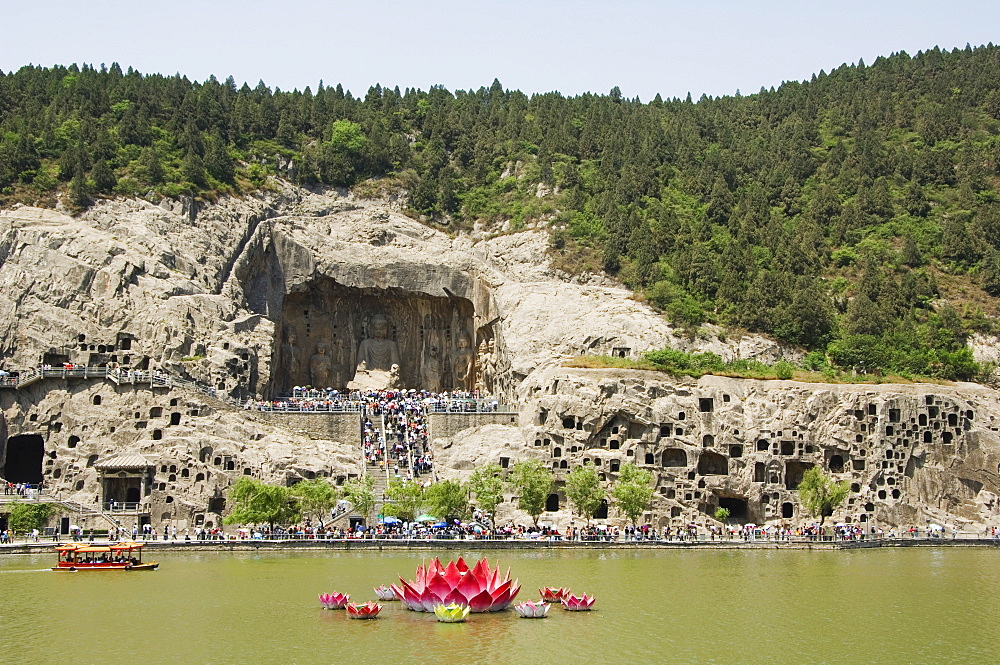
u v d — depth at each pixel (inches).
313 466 5723.4
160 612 3048.7
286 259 7268.7
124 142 7864.2
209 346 6378.0
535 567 4210.1
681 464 6063.0
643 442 6003.9
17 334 6205.7
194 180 7455.7
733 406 6122.1
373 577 3799.2
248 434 5876.0
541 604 2984.7
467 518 5487.2
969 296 7731.3
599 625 2888.8
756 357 6899.6
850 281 7864.2
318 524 5359.3
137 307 6368.1
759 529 5713.6
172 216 7096.5
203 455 5698.8
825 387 6210.6
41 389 6018.7
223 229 7234.3
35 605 3171.8
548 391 6195.9
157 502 5541.3
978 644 2746.1
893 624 3002.0
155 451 5698.8
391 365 7455.7
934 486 6033.5
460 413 6284.5
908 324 7313.0
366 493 5305.1
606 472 5944.9
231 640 2664.9
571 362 6353.3
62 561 4099.4
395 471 5851.4
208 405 5954.7
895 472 6053.2
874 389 6215.6
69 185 7170.3
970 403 6215.6
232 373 6338.6
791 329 7076.8
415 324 7573.8
